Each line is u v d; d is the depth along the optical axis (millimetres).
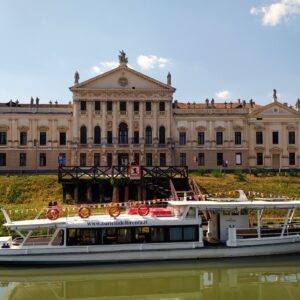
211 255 33625
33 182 60656
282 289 27844
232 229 33969
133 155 81500
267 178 66875
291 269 31641
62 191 56969
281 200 38469
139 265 32219
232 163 83750
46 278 29984
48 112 81812
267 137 84062
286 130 84188
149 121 82438
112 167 55219
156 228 33500
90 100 81312
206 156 83688
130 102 81938
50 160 81625
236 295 27000
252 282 29125
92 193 55781
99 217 34344
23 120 81562
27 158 81312
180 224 33656
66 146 81875
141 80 82312
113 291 27969
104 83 81688
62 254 32156
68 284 28984
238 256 33844
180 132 83750
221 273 30797
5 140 81250
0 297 26859
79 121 81188
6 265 31750
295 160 84062
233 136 83938
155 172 56000
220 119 84000
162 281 29484
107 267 31812
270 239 34406
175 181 55188
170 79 82812
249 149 83875
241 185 61281
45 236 34781
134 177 53812
